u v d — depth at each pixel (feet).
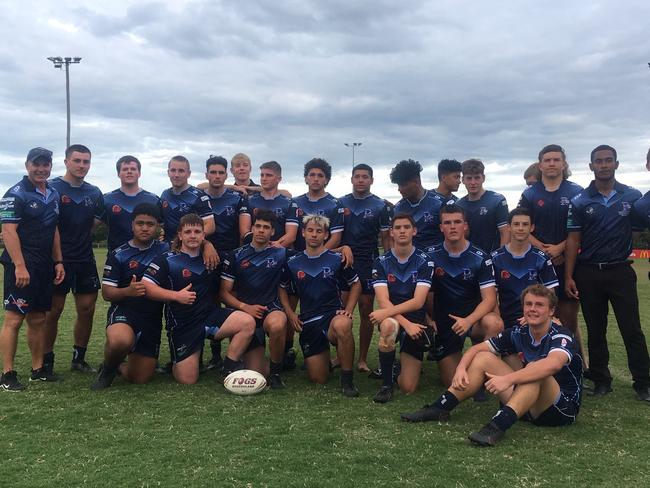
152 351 16.93
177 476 9.93
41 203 16.42
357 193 20.02
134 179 19.26
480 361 13.34
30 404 14.42
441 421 13.37
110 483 9.62
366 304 19.38
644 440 12.13
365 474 10.11
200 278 16.94
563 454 11.24
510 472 10.28
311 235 17.01
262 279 17.53
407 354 16.42
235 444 11.55
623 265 15.97
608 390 16.20
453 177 20.04
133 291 16.30
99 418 13.29
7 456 10.84
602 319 16.31
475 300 16.65
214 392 15.89
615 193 15.99
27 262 16.21
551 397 12.53
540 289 12.89
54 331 17.87
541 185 17.87
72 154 17.93
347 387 15.92
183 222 16.80
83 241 18.26
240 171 22.58
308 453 11.09
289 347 19.10
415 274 16.21
